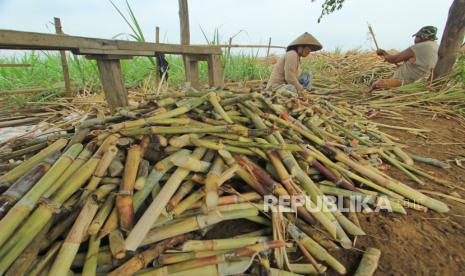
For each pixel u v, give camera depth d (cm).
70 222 115
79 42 187
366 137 257
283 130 189
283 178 147
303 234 136
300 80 501
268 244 125
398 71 494
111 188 125
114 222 114
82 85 466
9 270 96
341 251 137
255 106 207
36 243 106
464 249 138
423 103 409
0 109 386
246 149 158
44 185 114
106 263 112
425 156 249
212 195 124
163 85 379
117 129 146
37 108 375
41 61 518
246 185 154
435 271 126
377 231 149
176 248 120
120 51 218
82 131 155
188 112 186
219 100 196
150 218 112
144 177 128
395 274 125
